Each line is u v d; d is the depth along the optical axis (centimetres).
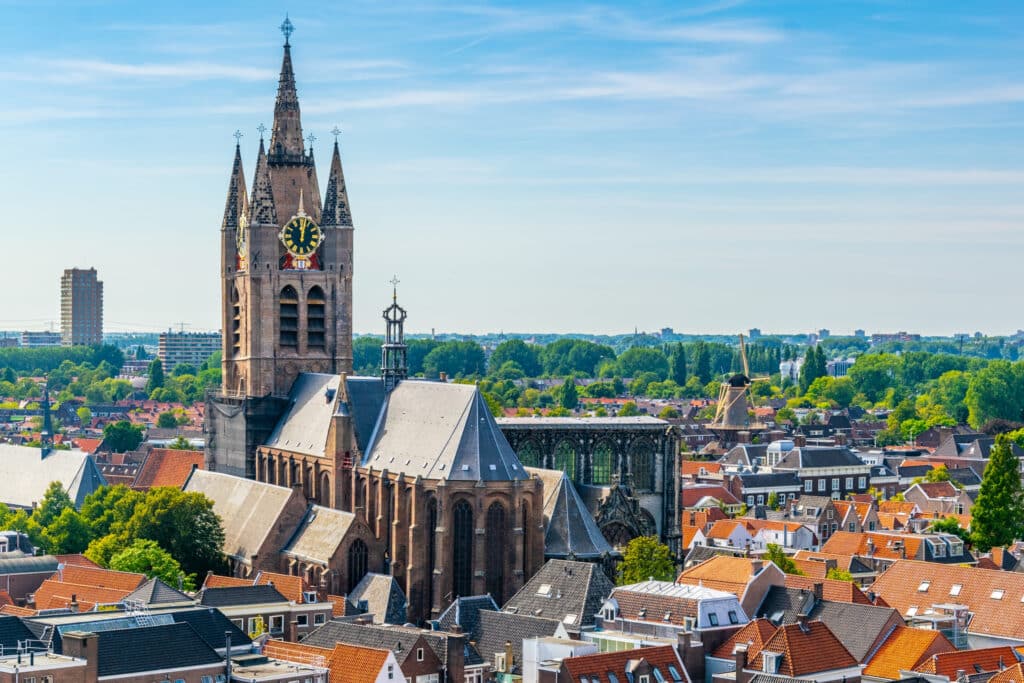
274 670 19362
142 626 19950
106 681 18375
